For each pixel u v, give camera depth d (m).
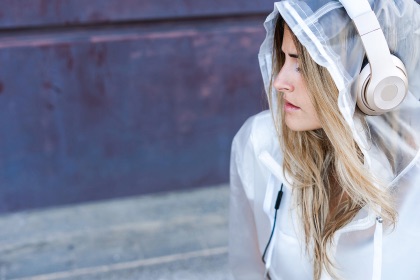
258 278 1.48
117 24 2.85
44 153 2.96
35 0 2.67
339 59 0.88
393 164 1.01
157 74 2.94
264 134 1.25
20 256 2.69
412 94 0.98
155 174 3.16
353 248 1.06
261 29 3.00
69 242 2.79
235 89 3.09
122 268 2.59
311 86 0.93
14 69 2.75
